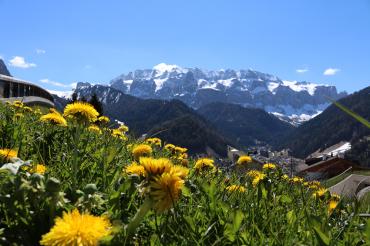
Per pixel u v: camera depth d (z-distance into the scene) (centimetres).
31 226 216
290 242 270
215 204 327
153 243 250
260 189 397
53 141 506
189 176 466
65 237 155
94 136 639
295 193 493
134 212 288
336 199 440
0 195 208
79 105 358
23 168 289
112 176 349
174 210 275
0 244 205
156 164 224
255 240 273
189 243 252
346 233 305
